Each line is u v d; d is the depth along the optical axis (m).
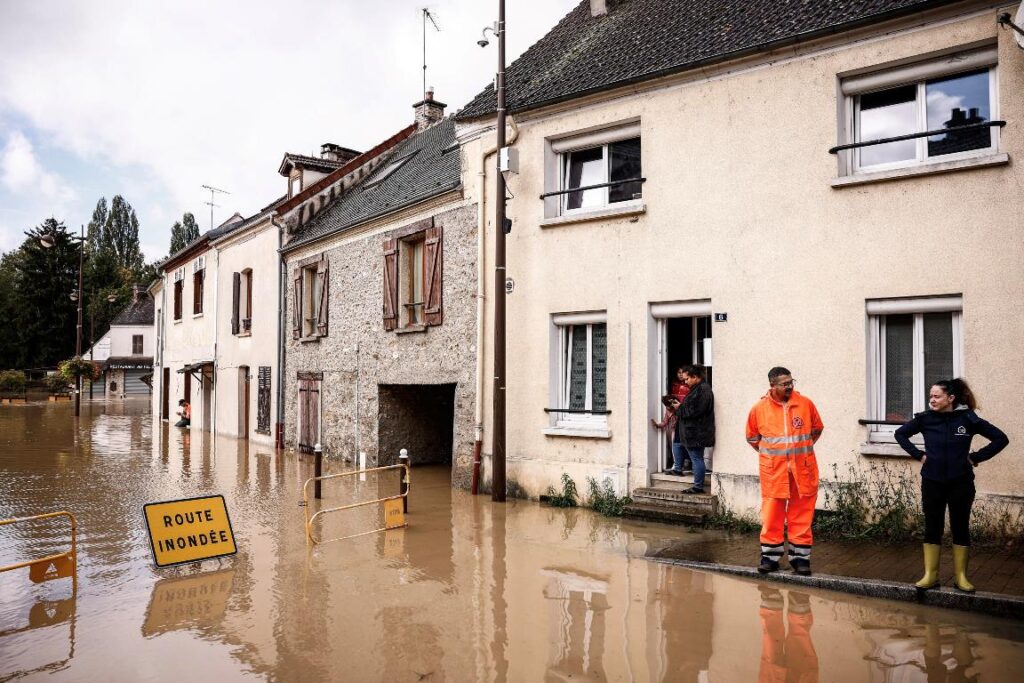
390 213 14.45
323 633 5.54
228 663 5.00
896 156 8.31
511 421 11.38
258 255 21.05
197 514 7.80
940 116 8.05
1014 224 7.29
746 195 9.09
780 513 6.59
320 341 17.50
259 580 6.98
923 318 7.97
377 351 15.16
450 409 16.27
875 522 7.87
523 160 11.41
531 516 9.82
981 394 7.38
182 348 27.97
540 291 11.11
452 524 9.38
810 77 8.64
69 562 7.18
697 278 9.46
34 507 10.89
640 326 9.99
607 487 10.17
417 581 6.84
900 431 5.98
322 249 17.56
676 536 8.42
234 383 22.66
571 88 10.81
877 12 8.07
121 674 4.85
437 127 20.73
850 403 8.16
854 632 5.24
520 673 4.73
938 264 7.68
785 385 6.55
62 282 62.69
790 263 8.68
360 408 15.70
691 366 9.22
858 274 8.19
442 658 5.00
